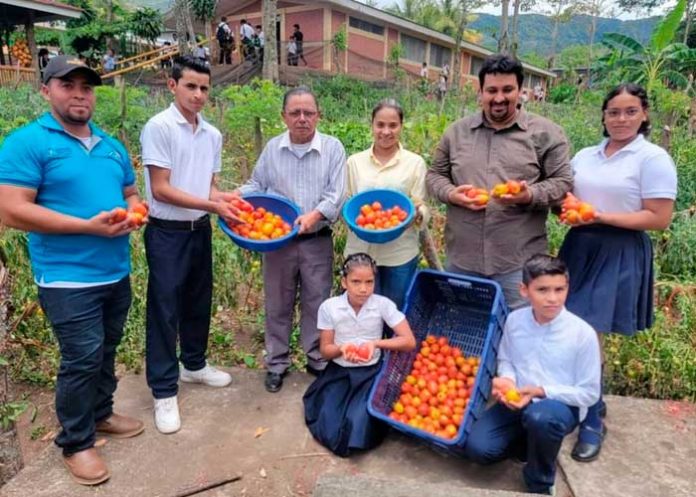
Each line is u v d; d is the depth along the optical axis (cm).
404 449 283
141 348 387
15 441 270
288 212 324
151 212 289
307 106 303
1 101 837
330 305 302
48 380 373
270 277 330
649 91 1095
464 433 255
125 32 2148
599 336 300
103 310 270
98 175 248
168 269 291
